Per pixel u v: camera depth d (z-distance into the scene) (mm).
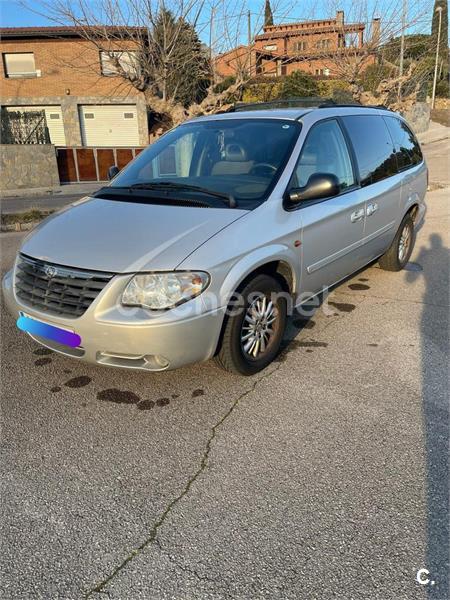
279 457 2623
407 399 3129
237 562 2002
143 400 3188
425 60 14891
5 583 1932
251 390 3283
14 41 23938
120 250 2887
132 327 2705
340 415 2980
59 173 18000
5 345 3955
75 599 1864
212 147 3936
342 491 2371
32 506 2316
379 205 4668
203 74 10461
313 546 2068
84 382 3406
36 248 3162
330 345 3908
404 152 5488
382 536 2109
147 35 9398
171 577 1944
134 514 2262
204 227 3020
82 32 9391
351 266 4465
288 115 3984
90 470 2553
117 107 25125
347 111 4504
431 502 2291
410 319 4387
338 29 12016
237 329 3150
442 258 6277
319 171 3842
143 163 4188
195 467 2562
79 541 2119
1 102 24547
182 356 2848
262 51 10789
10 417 3012
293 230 3406
